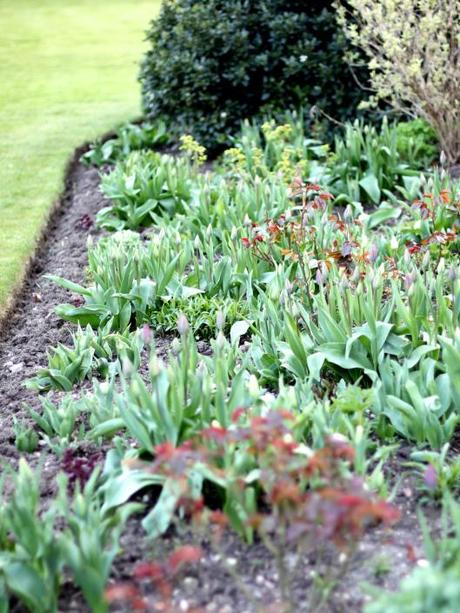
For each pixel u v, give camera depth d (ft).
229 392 12.66
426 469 10.64
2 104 35.99
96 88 38.45
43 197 24.11
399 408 11.51
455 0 21.90
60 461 11.80
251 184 22.52
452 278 13.60
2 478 10.14
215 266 16.79
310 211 19.25
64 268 19.67
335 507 7.50
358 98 26.17
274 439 8.71
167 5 27.71
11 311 17.42
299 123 24.71
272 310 14.01
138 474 10.42
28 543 9.06
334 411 11.59
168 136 28.04
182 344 11.94
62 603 9.27
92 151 27.27
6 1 65.51
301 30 26.05
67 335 16.24
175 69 26.35
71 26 55.42
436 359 13.07
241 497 9.10
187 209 20.11
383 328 12.96
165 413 10.52
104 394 12.53
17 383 14.51
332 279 14.73
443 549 8.80
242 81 26.00
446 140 23.88
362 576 9.39
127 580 9.50
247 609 9.01
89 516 9.37
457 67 22.59
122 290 16.12
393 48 21.50
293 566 9.55
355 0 22.48
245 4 26.63
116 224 21.52
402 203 19.83
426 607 6.99
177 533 10.13
